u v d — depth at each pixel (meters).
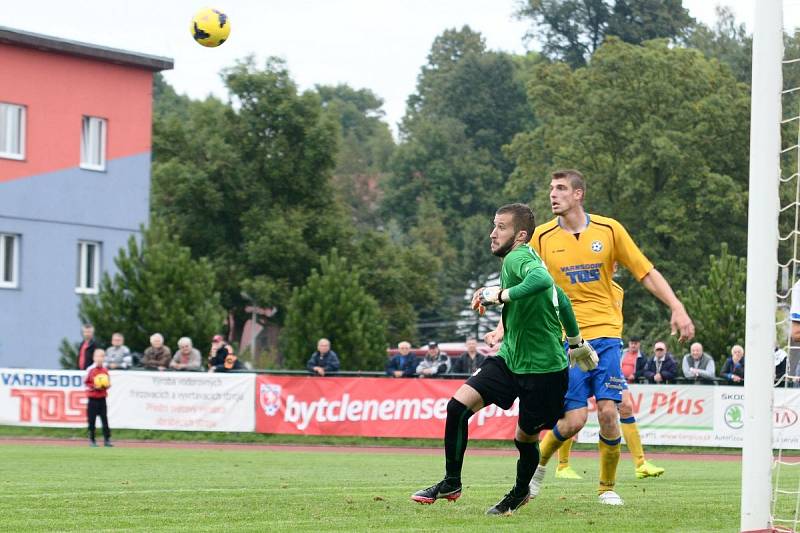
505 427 47.88
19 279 84.44
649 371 47.84
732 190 112.62
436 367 49.91
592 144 118.44
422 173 185.62
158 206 132.38
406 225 184.62
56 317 86.44
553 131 124.25
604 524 15.58
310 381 50.19
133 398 51.16
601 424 19.27
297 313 67.12
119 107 89.69
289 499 19.92
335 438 49.91
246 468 31.36
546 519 16.23
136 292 61.31
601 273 19.42
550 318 16.23
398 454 42.66
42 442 48.06
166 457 37.50
